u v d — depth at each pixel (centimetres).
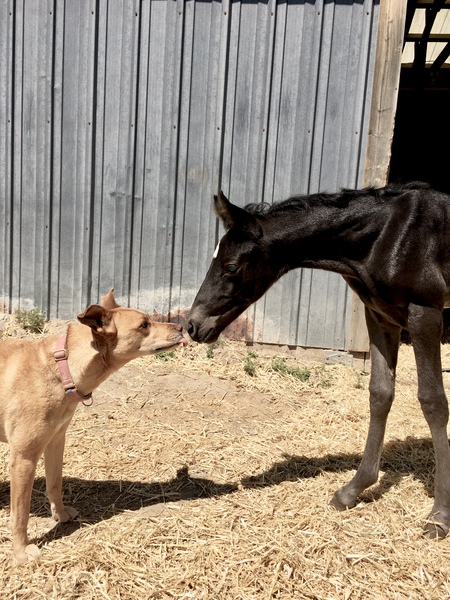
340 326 629
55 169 645
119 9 613
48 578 285
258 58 605
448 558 316
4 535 318
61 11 620
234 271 352
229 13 601
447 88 1162
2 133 647
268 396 550
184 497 367
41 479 382
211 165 627
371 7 579
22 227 659
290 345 643
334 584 291
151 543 313
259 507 356
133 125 629
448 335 837
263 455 431
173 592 279
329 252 361
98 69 625
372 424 370
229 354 627
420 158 1242
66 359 303
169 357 612
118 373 572
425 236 340
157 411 499
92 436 443
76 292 663
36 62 630
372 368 376
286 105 609
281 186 622
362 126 600
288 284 629
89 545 307
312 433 473
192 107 621
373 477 365
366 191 361
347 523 346
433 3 750
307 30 595
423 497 380
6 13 625
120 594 278
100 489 373
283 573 295
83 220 649
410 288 339
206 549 308
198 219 636
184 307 652
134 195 640
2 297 675
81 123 635
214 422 483
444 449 342
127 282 655
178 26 609
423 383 341
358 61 591
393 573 301
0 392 293
